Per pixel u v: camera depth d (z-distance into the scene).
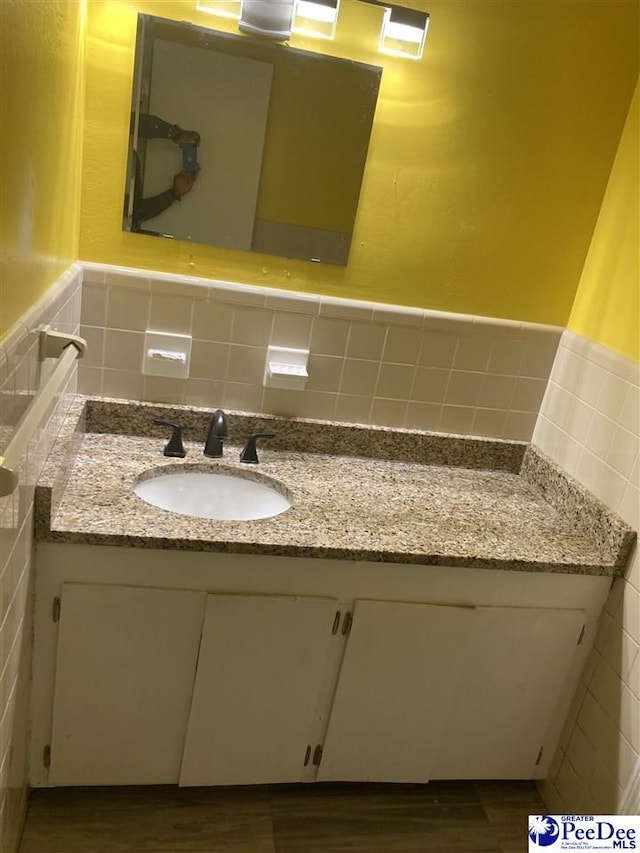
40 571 1.40
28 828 1.61
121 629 1.48
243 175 1.65
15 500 1.11
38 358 1.22
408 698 1.67
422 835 1.76
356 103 1.63
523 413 1.99
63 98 1.32
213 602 1.47
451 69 1.63
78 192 1.58
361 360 1.85
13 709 1.35
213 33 1.53
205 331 1.76
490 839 1.77
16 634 1.29
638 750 1.55
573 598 1.66
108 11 1.49
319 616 1.54
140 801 1.72
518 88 1.67
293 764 1.71
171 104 1.57
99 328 1.71
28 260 1.12
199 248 1.69
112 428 1.80
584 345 1.80
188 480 1.75
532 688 1.75
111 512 1.44
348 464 1.89
